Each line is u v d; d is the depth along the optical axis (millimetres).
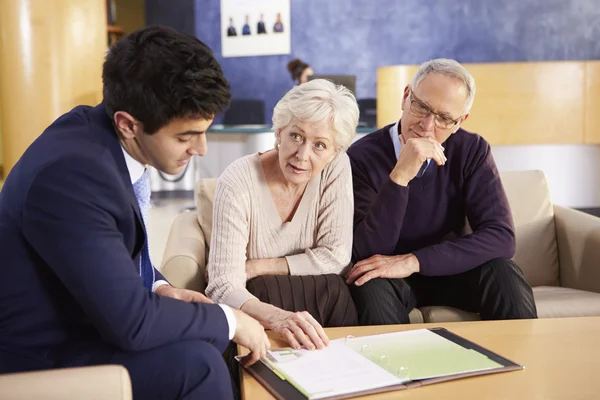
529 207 2633
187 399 1273
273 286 1940
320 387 1290
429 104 2152
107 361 1277
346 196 2055
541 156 6133
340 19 8008
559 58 7926
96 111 1328
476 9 7926
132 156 1342
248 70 8109
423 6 7957
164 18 8117
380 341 1568
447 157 2305
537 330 1680
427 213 2311
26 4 3844
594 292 2420
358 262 2145
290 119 1826
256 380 1374
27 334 1274
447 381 1350
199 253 2193
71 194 1185
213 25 8094
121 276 1214
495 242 2188
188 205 6848
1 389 1055
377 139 2371
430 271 2135
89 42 3988
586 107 5812
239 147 5801
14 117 3947
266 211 1993
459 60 8000
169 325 1270
